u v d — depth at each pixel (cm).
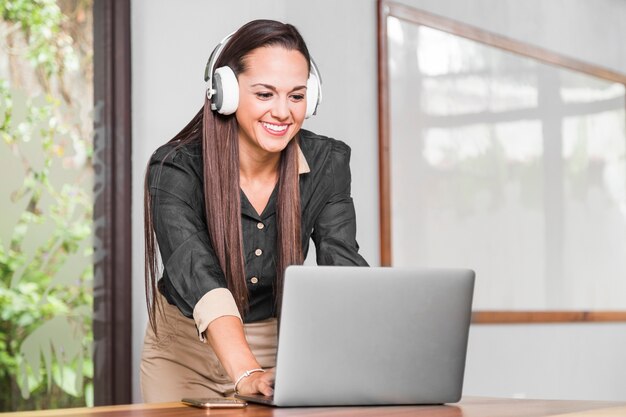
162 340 248
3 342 356
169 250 214
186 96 402
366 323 177
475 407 176
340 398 176
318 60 448
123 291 380
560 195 579
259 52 214
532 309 551
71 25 378
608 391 602
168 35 397
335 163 246
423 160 494
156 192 220
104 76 384
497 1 547
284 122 217
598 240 604
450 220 506
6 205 360
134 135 387
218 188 221
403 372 180
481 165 527
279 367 172
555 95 580
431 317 182
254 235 235
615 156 623
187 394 247
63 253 371
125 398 378
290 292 171
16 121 364
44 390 364
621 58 642
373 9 477
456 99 514
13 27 366
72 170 375
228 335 195
